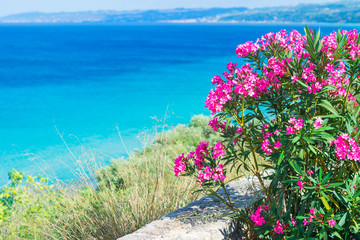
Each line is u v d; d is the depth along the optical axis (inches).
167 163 205.2
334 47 98.0
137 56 3627.0
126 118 962.7
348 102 103.5
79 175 190.9
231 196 132.3
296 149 97.3
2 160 621.0
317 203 93.2
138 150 238.8
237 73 103.3
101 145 616.1
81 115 1040.8
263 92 105.3
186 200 162.1
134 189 165.8
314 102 99.0
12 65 2837.1
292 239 92.4
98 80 1931.6
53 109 1156.5
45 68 2600.9
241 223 116.6
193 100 1179.9
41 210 189.0
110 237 146.2
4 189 214.7
